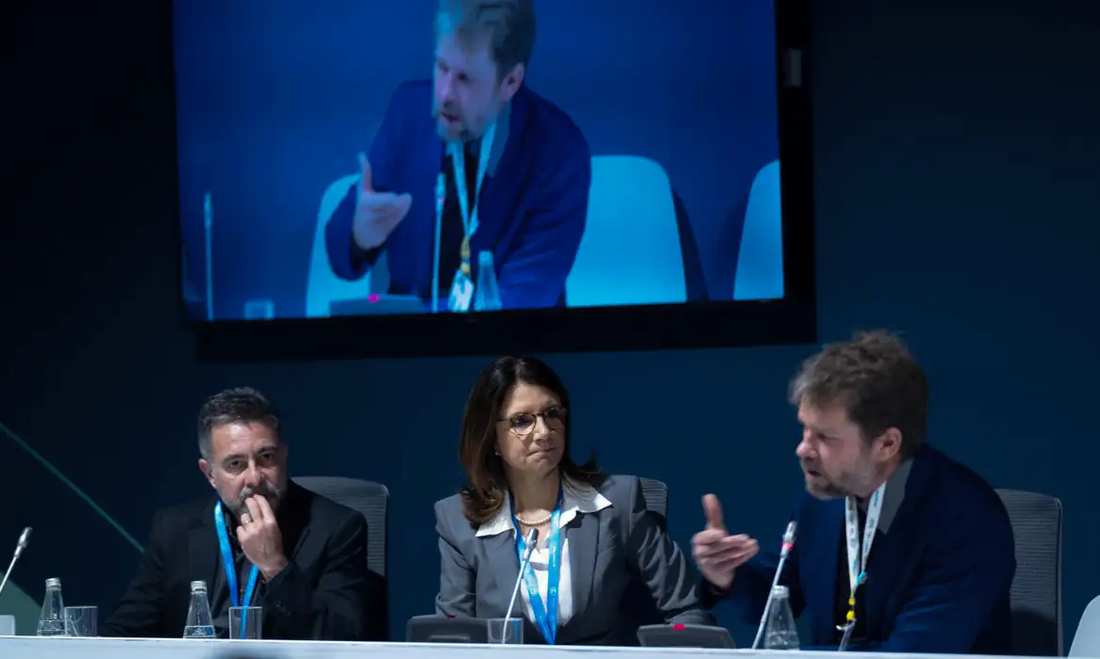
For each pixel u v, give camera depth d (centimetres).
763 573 453
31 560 787
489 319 706
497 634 375
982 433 638
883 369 379
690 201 670
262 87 739
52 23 795
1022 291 632
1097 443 619
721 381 677
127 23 781
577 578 479
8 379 797
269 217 740
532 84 697
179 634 520
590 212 688
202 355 765
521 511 492
